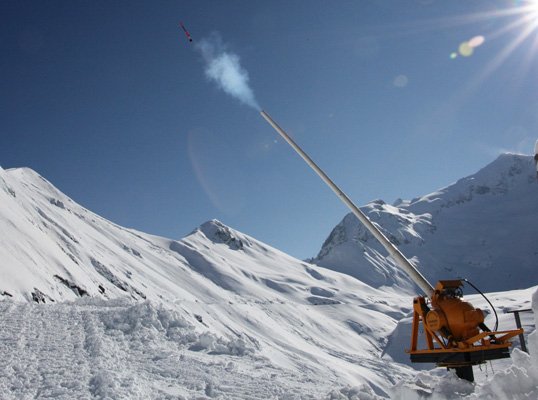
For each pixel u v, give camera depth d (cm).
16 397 723
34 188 14675
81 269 7519
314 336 12812
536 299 457
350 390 703
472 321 504
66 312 1530
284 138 722
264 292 18675
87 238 12012
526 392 440
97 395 736
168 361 1020
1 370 873
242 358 1127
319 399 727
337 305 17200
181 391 812
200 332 1341
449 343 506
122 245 15588
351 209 614
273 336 10112
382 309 17612
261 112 752
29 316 1450
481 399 450
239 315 10675
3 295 3200
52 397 726
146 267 13950
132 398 734
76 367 905
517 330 491
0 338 1146
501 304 9069
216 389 841
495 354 489
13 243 4984
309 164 683
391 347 8875
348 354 9706
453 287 525
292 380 945
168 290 12306
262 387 859
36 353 1016
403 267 554
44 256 5741
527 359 500
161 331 1316
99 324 1334
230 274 19300
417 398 514
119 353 1056
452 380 503
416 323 554
